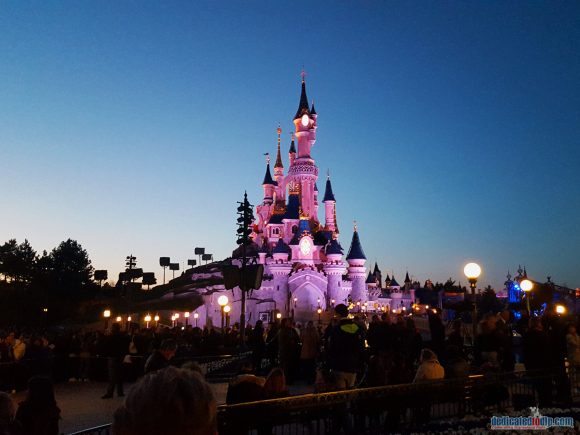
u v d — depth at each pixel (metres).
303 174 129.50
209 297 104.81
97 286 121.06
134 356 23.81
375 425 11.73
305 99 135.62
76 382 24.11
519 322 22.33
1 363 19.73
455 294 78.31
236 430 8.76
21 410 8.48
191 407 2.33
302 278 108.62
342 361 13.26
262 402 9.06
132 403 2.36
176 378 2.45
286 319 21.98
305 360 21.75
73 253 116.88
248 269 24.61
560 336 16.06
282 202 143.50
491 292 52.25
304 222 116.00
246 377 10.54
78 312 105.00
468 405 12.92
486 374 12.55
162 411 2.28
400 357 14.02
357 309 109.06
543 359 14.49
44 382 8.69
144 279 66.38
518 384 14.40
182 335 31.86
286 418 9.61
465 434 11.19
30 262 110.38
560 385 14.24
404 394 11.14
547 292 35.00
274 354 24.02
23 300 89.44
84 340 28.62
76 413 16.05
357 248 119.25
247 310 102.25
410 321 20.06
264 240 130.88
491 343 16.36
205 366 24.73
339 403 10.21
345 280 117.12
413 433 11.23
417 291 129.38
